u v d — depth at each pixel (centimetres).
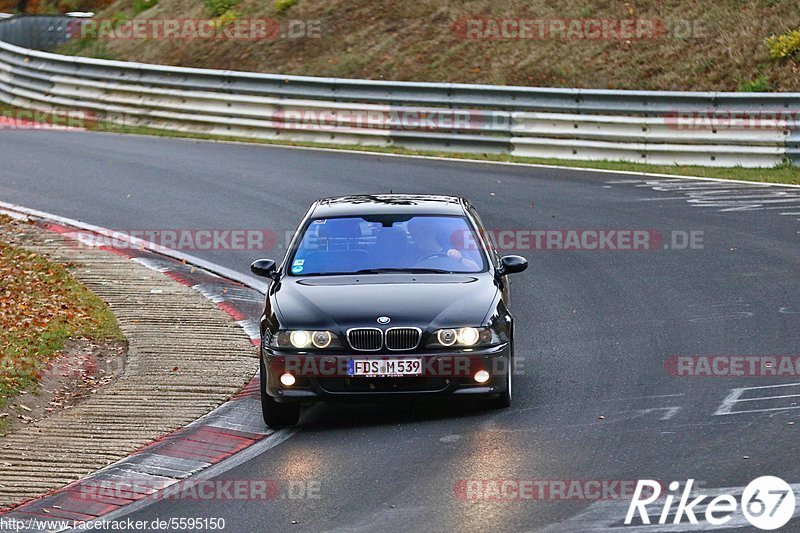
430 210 3400
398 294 3002
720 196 5956
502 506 2261
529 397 3111
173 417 3097
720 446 2581
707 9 8512
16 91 10056
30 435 2969
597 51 8494
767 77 7638
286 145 7981
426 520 2205
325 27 9881
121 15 11325
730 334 3666
